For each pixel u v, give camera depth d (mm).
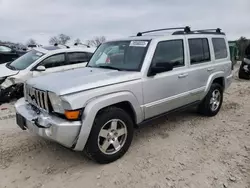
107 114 3566
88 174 3455
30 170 3594
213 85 5598
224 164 3643
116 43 4812
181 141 4445
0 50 12008
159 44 4355
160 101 4320
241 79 11648
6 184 3281
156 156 3908
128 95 3775
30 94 3949
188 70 4848
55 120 3305
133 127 3975
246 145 4246
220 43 5914
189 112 6031
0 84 7066
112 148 3752
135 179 3318
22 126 3865
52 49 7895
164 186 3162
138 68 4078
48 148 4223
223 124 5258
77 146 3377
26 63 7559
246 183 3195
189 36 5023
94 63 4891
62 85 3412
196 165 3629
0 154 4031
